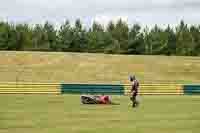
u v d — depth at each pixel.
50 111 39.34
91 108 42.53
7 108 41.50
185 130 28.69
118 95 61.03
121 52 136.88
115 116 36.25
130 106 45.16
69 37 136.50
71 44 136.50
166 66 101.56
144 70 97.69
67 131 27.48
